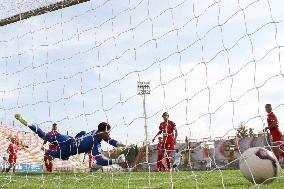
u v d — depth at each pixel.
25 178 9.21
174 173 10.25
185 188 6.28
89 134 7.29
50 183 7.84
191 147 6.38
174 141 11.44
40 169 19.11
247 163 5.84
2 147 17.83
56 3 7.80
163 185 6.75
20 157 19.45
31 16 8.20
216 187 6.27
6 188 7.04
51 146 7.89
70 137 7.45
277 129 9.39
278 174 5.86
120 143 7.12
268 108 9.80
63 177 9.23
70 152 7.43
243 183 6.81
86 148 7.31
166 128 11.41
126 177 9.08
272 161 5.79
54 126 7.52
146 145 6.96
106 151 7.27
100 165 7.27
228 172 9.88
